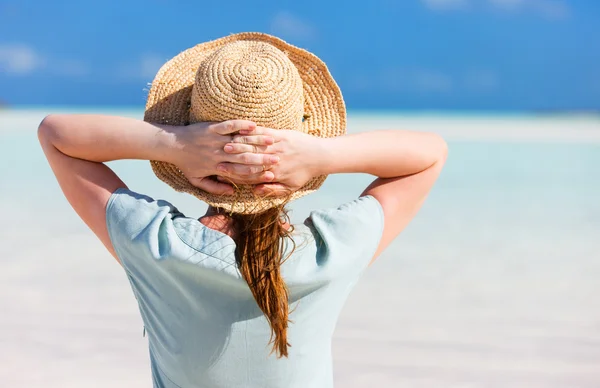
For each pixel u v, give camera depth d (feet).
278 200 4.68
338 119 5.52
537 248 19.29
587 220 23.36
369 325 13.30
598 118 173.68
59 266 17.13
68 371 11.07
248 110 4.58
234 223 4.80
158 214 4.66
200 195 4.78
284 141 4.57
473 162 41.60
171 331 4.79
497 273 16.72
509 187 31.04
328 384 5.07
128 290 15.33
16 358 11.51
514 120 142.72
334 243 4.69
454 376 11.04
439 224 22.76
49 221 22.43
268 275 4.39
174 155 4.66
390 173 5.16
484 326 13.20
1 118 99.81
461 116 189.26
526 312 13.94
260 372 4.77
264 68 4.67
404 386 10.64
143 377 10.91
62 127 4.80
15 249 18.79
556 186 31.32
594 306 14.35
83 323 13.25
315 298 4.72
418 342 12.44
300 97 4.83
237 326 4.67
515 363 11.51
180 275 4.58
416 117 163.63
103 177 4.94
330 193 26.99
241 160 4.47
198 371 4.77
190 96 5.44
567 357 11.79
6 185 29.91
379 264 17.74
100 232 4.90
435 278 16.39
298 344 4.79
